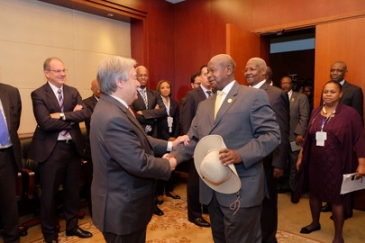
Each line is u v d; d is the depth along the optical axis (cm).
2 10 312
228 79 163
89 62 399
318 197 251
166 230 278
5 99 230
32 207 313
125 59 141
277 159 209
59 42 365
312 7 351
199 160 161
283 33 389
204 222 286
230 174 149
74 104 263
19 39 327
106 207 135
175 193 390
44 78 352
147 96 327
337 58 333
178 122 385
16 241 236
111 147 128
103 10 386
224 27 429
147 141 148
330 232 269
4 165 226
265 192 175
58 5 362
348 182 230
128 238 139
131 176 137
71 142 258
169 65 480
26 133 335
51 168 246
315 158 250
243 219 154
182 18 475
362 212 322
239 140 155
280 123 206
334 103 247
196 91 278
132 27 450
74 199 268
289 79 382
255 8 397
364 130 307
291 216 310
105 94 140
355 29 319
